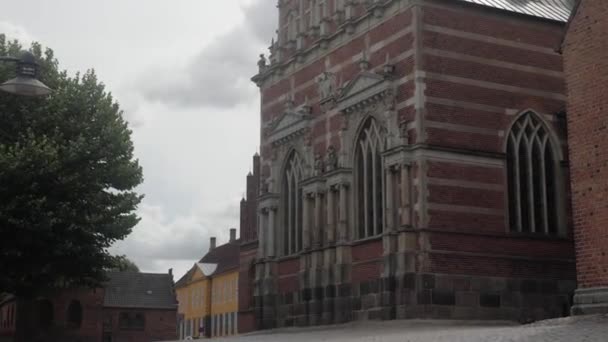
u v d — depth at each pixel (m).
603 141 24.42
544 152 39.28
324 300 41.94
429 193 35.81
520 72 38.91
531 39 39.47
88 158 39.16
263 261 48.78
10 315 79.88
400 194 36.69
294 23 48.25
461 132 36.97
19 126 38.84
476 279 36.09
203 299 112.81
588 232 24.55
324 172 43.16
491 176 37.31
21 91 23.31
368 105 39.94
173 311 93.12
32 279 39.94
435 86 36.81
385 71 38.03
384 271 37.00
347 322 40.03
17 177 36.59
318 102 44.56
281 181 48.22
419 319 34.75
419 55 36.75
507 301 36.59
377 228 39.09
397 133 37.44
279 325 47.06
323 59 44.50
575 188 25.08
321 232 42.97
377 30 39.88
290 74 47.84
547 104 39.41
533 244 37.81
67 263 39.91
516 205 37.97
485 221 36.78
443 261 35.56
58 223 38.00
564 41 25.97
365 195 40.19
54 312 75.12
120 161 40.81
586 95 25.09
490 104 37.88
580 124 25.17
